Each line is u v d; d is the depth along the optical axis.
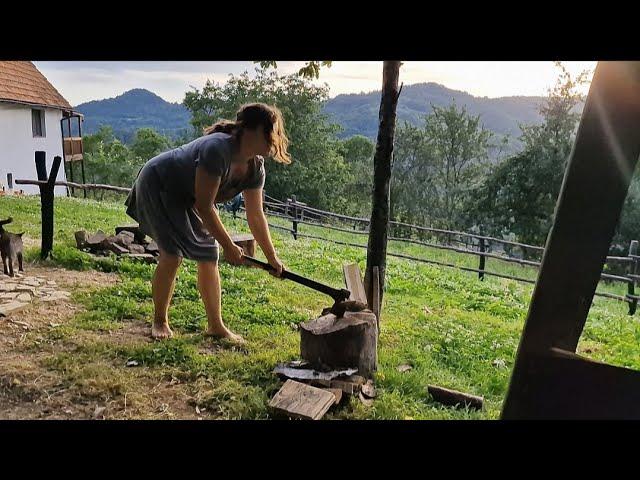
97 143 51.66
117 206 14.37
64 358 3.69
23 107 21.23
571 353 2.10
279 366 3.65
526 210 22.77
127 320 4.58
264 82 34.44
